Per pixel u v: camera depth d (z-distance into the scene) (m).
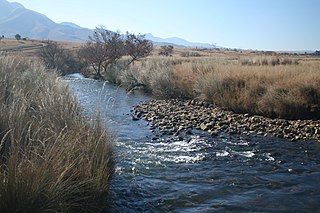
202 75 19.78
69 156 4.41
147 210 5.11
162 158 8.20
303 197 5.91
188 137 10.76
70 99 7.29
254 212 5.26
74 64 46.34
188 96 20.31
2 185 3.40
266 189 6.28
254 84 15.72
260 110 14.25
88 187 4.42
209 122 13.10
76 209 4.19
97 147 5.16
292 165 7.89
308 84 13.85
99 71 39.97
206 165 7.74
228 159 8.31
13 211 3.36
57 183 3.81
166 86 21.52
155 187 6.12
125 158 8.02
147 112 15.75
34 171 3.62
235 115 14.37
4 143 4.61
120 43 40.12
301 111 13.39
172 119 13.83
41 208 3.54
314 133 11.12
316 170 7.52
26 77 9.87
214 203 5.57
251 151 9.13
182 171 7.21
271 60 28.66
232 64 24.73
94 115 6.00
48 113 5.93
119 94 22.42
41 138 5.03
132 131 11.50
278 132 11.45
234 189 6.24
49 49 41.81
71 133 5.02
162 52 76.62
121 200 5.33
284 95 13.89
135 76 27.22
